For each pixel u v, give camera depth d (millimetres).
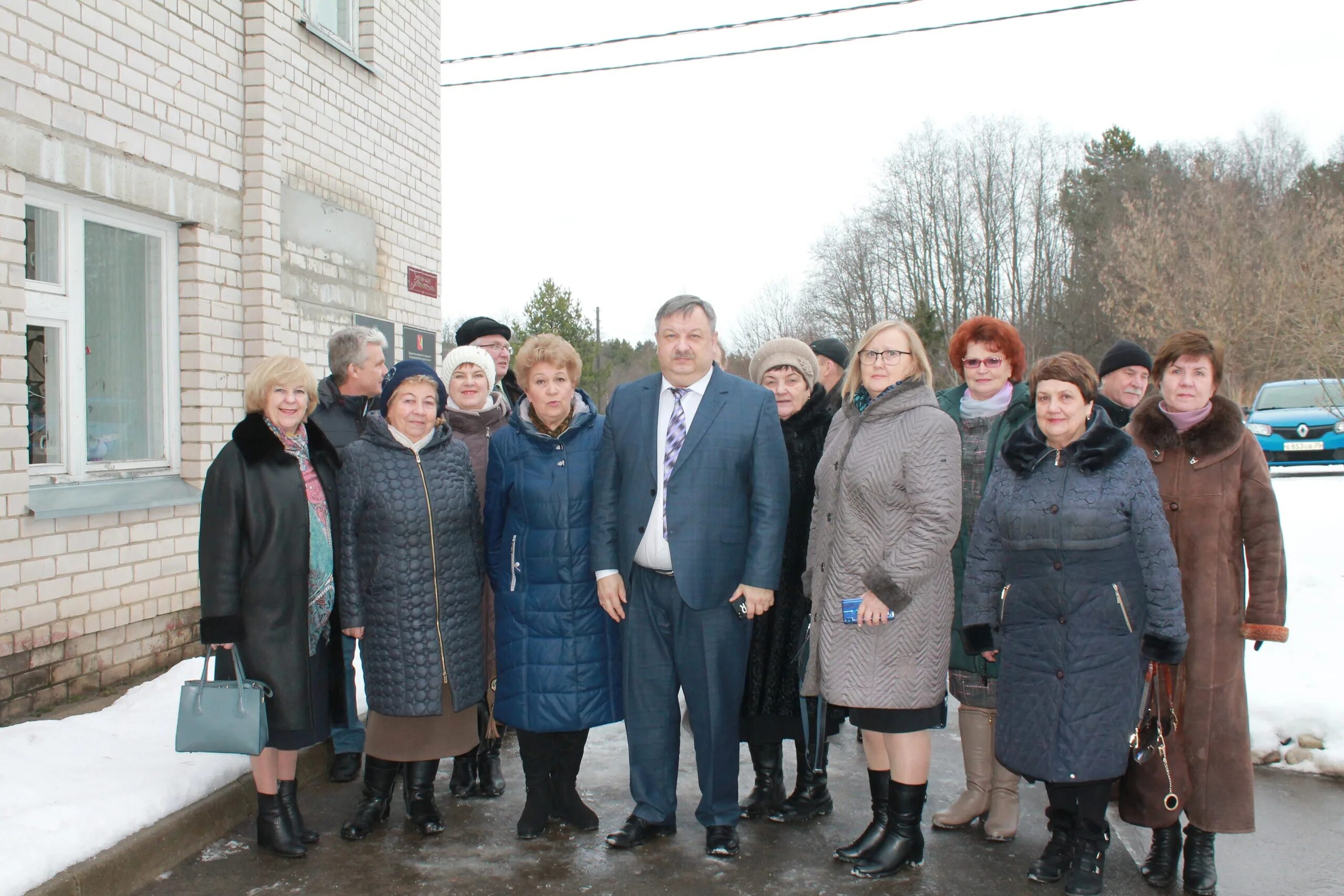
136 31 4973
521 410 3785
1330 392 12672
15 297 4297
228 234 5695
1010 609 3207
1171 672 3205
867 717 3312
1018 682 3166
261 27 5785
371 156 7172
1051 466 3172
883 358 3377
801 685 3580
